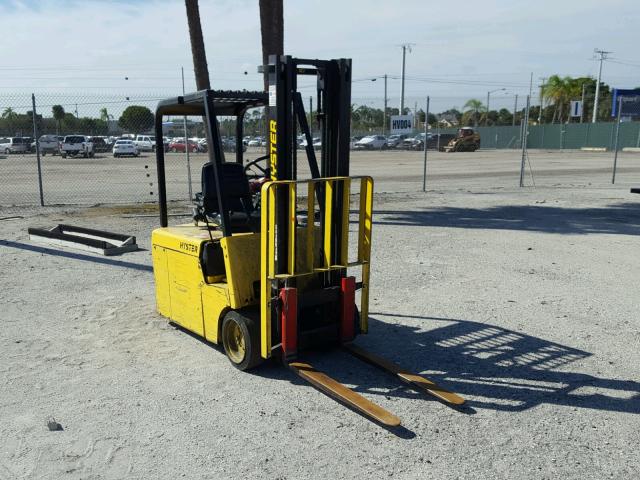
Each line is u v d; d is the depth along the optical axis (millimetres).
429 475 3342
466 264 8461
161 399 4273
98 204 14602
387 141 51562
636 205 14844
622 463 3477
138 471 3373
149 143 43438
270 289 4414
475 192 17797
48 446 3629
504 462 3479
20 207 14008
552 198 16281
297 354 4656
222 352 5195
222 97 4832
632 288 7242
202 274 5012
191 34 13320
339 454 3557
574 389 4453
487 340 5477
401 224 11891
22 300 6664
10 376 4656
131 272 7934
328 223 4742
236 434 3785
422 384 4367
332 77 4641
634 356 5090
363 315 5199
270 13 12422
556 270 8133
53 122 36875
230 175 5023
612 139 50000
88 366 4871
